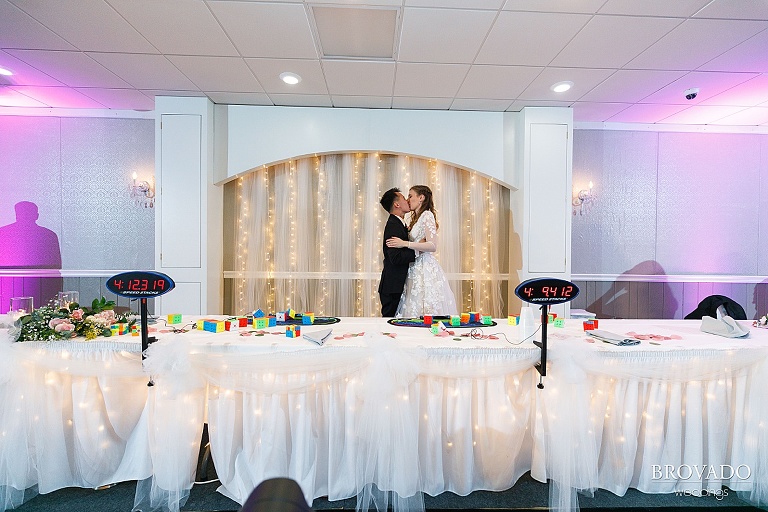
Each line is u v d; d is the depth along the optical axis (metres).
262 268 4.06
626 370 1.75
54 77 3.20
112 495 1.87
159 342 1.70
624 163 4.31
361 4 2.22
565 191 3.77
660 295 4.36
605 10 2.23
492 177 3.90
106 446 1.86
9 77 3.20
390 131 3.83
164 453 1.73
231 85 3.33
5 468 1.76
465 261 4.16
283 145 3.79
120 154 4.10
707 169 4.36
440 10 2.26
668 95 3.48
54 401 1.83
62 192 4.09
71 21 2.39
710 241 4.39
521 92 3.41
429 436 1.82
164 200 3.62
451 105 3.73
